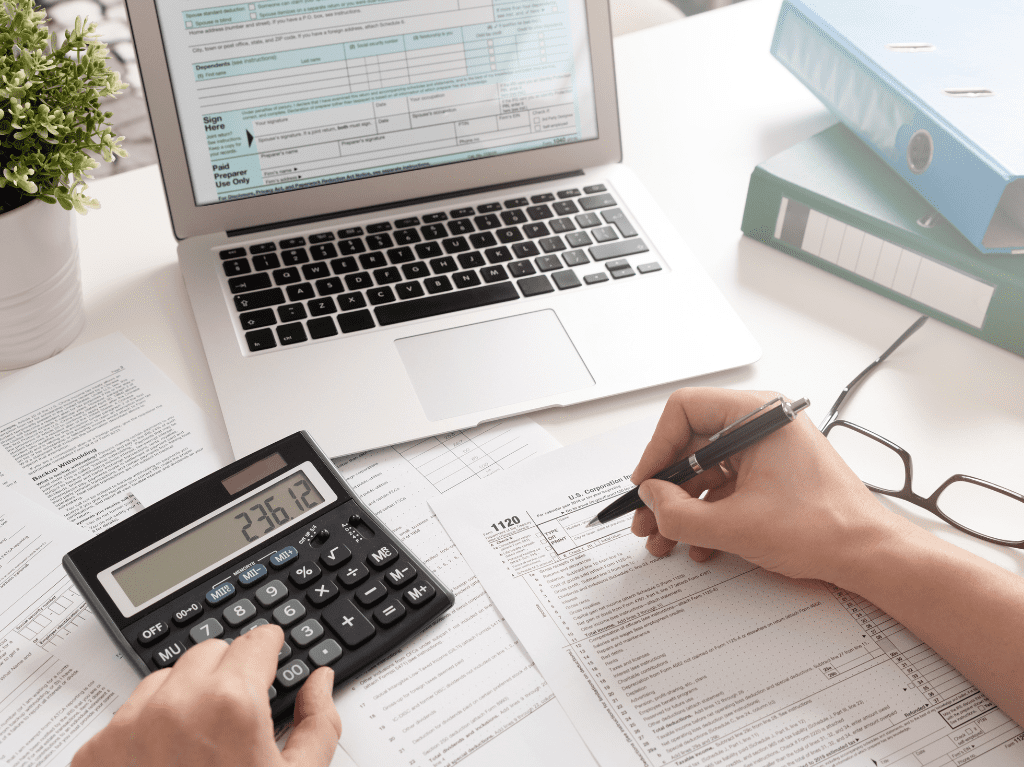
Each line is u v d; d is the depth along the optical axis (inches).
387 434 24.8
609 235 31.6
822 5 35.6
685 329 28.2
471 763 18.1
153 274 31.0
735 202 34.9
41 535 22.3
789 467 20.9
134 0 28.1
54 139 23.9
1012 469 24.3
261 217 31.2
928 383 26.9
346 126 31.1
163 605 20.0
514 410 25.7
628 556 22.2
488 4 31.6
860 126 32.2
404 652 20.1
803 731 18.5
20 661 19.7
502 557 22.1
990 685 18.9
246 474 22.6
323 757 17.3
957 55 31.9
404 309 28.4
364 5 30.5
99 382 26.7
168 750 15.9
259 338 27.3
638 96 41.4
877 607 20.8
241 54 29.6
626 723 18.7
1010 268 26.6
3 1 23.4
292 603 20.1
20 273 24.7
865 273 30.1
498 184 33.6
